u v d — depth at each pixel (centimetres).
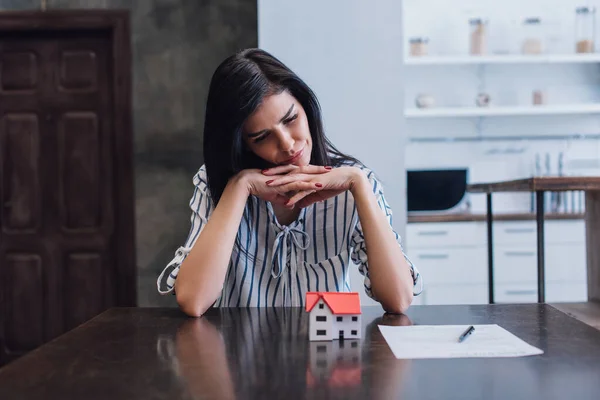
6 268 356
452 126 461
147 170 346
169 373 79
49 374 79
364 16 269
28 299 356
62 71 354
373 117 269
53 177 355
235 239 144
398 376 77
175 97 344
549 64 457
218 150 135
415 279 135
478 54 439
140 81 343
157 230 347
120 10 341
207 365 83
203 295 121
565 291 409
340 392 71
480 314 116
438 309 123
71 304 356
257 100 128
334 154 154
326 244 149
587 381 74
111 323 112
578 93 459
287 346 93
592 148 462
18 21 341
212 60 343
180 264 137
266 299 148
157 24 342
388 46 269
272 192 136
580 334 98
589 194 235
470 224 410
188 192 347
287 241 146
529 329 102
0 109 354
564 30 457
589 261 236
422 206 434
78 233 356
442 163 462
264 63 132
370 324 109
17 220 356
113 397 70
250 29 343
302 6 269
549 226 408
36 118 355
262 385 74
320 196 140
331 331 96
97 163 355
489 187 257
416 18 456
